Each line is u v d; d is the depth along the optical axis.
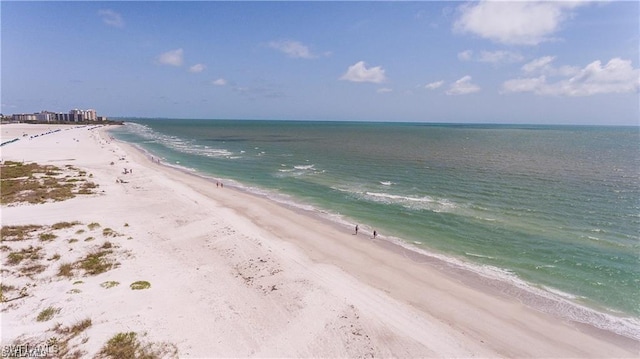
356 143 128.38
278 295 21.11
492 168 67.38
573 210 38.66
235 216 36.62
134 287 20.91
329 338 17.31
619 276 24.22
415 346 16.98
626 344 17.73
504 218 36.28
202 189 49.34
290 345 16.77
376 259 27.05
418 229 33.53
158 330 17.17
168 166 71.38
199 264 25.00
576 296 21.98
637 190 47.78
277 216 37.41
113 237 28.89
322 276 23.80
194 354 15.82
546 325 19.17
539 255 27.61
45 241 27.41
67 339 16.27
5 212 34.38
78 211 35.59
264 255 26.89
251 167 71.06
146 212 36.56
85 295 19.81
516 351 17.05
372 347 16.80
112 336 16.42
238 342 16.83
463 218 36.44
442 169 66.62
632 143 131.38
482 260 26.97
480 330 18.56
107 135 151.25
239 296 20.84
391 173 62.91
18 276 21.84
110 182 50.16
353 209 40.25
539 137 174.50
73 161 68.62
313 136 169.88
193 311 19.03
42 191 42.28
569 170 64.31
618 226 33.56
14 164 60.38
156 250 27.11
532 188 49.53
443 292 22.31
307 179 58.19
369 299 21.06
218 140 142.50
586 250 28.31
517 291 22.58
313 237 31.38
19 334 16.45
